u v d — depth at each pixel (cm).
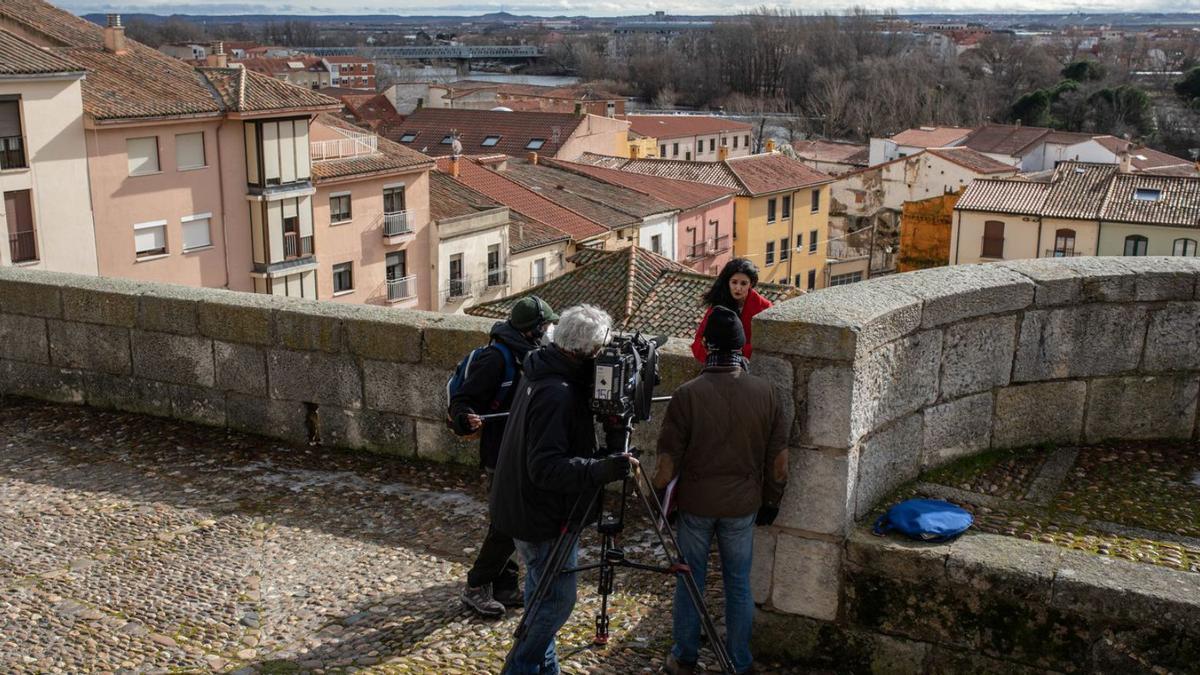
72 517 634
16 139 3244
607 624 438
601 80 18612
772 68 15625
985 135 8050
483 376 484
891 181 6544
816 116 12219
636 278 2473
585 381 411
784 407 441
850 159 8662
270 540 601
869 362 440
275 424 768
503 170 5253
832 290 482
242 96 3803
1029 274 534
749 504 423
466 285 4538
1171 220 4797
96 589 540
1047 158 7769
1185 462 535
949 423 512
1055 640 409
